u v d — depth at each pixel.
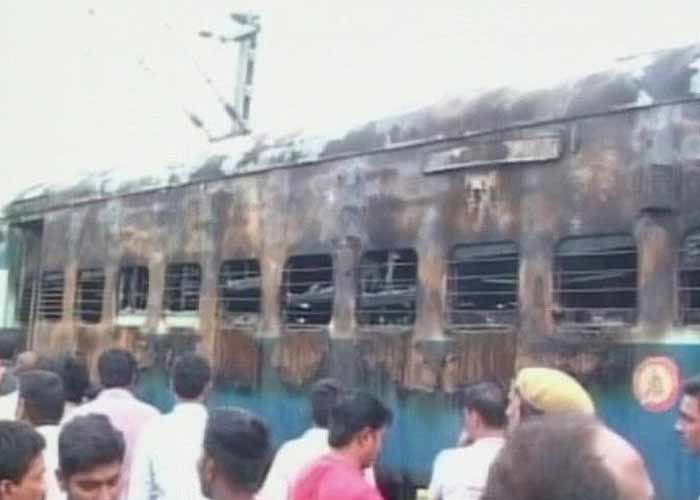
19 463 2.65
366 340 6.98
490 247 6.25
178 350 8.73
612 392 5.45
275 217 7.89
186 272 8.82
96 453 2.81
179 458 3.87
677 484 5.07
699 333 5.08
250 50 13.89
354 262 7.16
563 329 5.75
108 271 9.83
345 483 3.37
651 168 5.39
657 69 5.46
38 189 11.44
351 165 7.29
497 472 1.17
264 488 3.96
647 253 5.37
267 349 7.79
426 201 6.69
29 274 11.63
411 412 6.60
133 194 9.62
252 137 8.49
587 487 1.13
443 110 6.69
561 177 5.87
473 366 6.23
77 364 5.39
